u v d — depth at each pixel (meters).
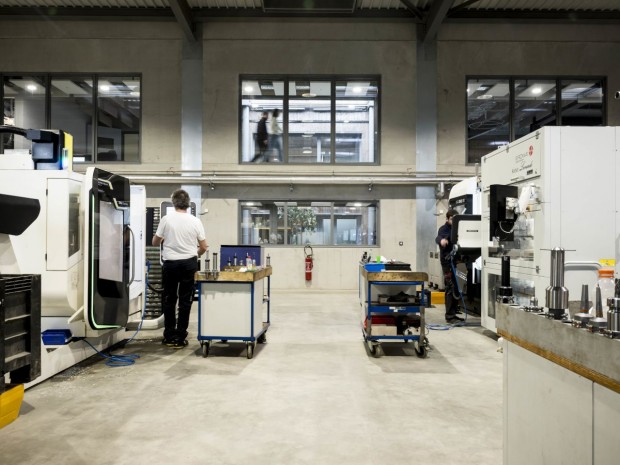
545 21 8.59
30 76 8.85
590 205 3.56
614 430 1.06
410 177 8.72
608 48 8.73
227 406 2.74
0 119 8.84
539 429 1.40
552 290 1.34
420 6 8.40
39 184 3.34
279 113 8.98
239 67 8.74
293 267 8.75
